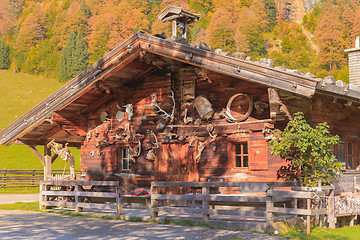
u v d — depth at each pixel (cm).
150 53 1327
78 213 1374
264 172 1244
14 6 18362
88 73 1450
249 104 1273
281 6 18062
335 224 1162
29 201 2028
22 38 16175
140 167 1532
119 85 1534
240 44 14300
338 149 1300
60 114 1630
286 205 1172
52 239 912
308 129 1086
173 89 1470
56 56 15362
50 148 1769
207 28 14588
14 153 5369
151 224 1137
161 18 1457
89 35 15812
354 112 1391
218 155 1348
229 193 1306
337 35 13562
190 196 1128
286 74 1023
